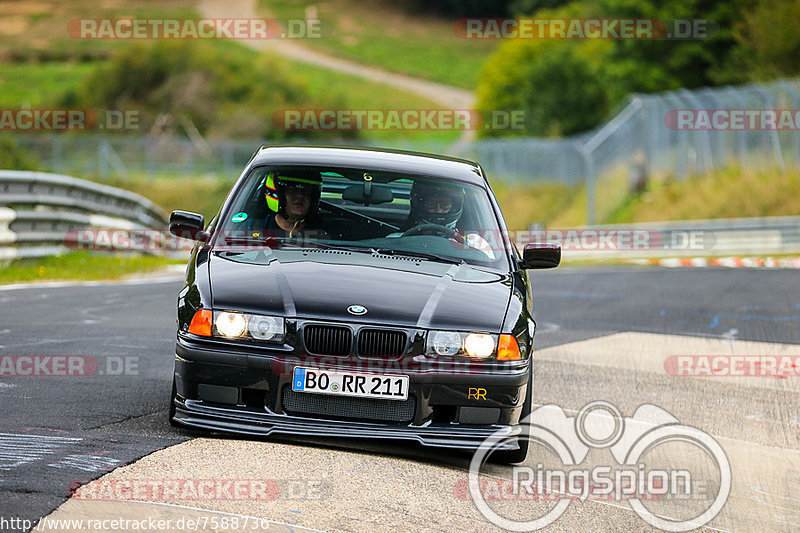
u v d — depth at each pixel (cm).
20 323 3169
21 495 1381
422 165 2272
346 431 1736
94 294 4244
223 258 1973
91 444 1697
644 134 13500
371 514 1477
